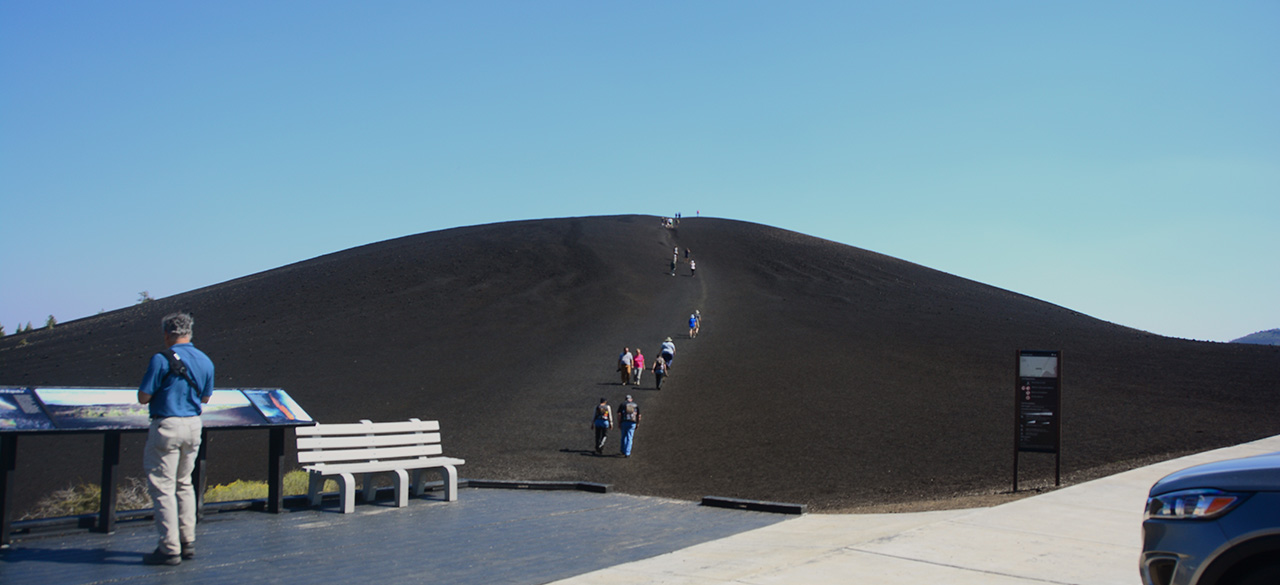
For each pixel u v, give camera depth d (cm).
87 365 4625
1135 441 1858
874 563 663
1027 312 5781
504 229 9069
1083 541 740
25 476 2456
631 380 3388
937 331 4622
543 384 3409
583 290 6172
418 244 8412
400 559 721
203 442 924
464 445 2369
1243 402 2450
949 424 2288
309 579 639
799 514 1028
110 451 841
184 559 712
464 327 5081
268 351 4638
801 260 7919
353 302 6006
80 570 664
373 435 1091
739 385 3164
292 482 1606
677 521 964
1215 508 437
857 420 2416
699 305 5628
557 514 1014
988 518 847
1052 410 1286
